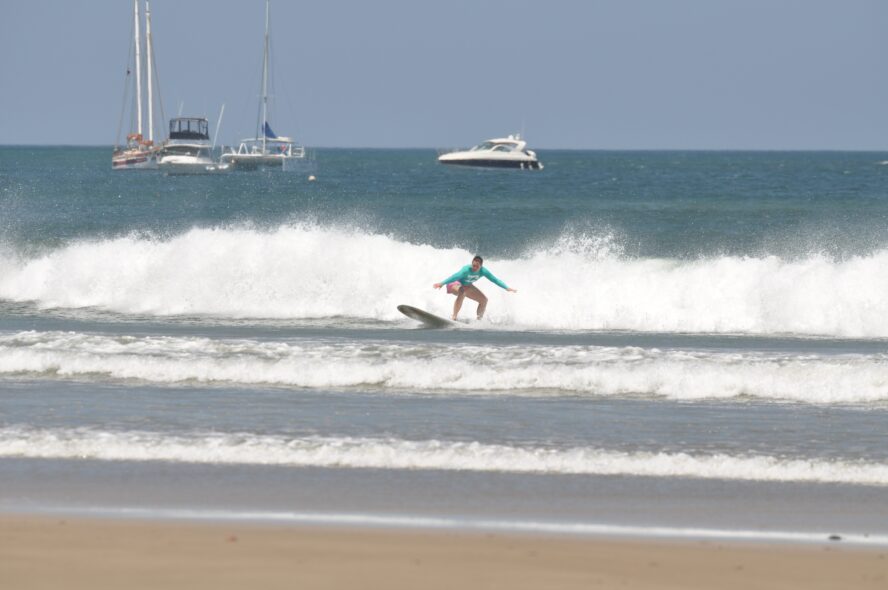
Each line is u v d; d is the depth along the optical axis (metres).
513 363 58.75
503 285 80.44
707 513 35.41
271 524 33.50
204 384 55.44
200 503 36.00
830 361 59.53
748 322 81.69
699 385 53.72
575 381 54.66
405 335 74.25
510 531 33.12
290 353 61.31
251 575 28.00
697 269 88.44
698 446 43.81
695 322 81.81
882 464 40.97
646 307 85.00
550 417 48.47
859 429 46.62
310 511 35.16
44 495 36.81
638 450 43.09
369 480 38.94
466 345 65.06
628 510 35.69
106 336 64.94
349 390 54.25
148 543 30.86
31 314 86.12
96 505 35.62
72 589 26.61
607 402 51.72
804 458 41.94
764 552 31.09
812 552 31.16
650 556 30.52
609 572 28.94
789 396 52.94
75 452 42.25
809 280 83.75
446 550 30.73
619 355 60.56
